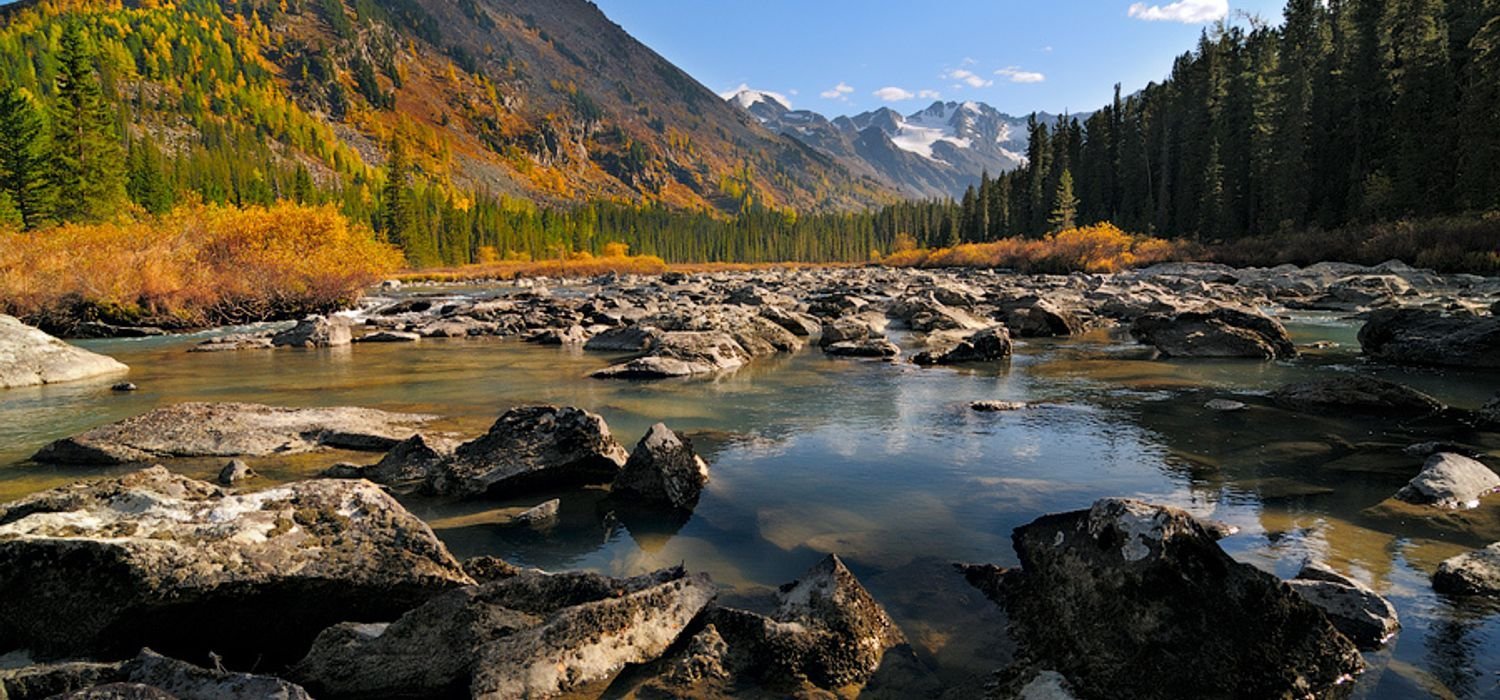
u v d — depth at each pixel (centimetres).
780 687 456
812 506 816
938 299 3381
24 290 2598
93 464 972
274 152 18600
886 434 1141
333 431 1094
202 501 590
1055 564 536
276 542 547
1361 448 999
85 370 1722
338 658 467
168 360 2056
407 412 1307
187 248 3228
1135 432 1124
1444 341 1730
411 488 899
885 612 543
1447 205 4866
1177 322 2069
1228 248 5991
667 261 15650
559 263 10669
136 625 493
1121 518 502
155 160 8562
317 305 3581
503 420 943
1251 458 960
